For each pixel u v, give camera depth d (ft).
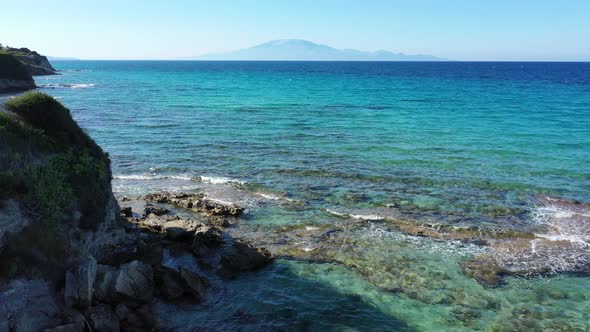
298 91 336.49
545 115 197.67
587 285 58.39
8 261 44.01
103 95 290.56
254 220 78.84
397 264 63.31
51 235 49.98
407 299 54.90
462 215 81.51
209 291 55.47
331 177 104.12
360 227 75.97
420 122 181.06
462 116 197.47
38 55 545.44
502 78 513.86
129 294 49.83
